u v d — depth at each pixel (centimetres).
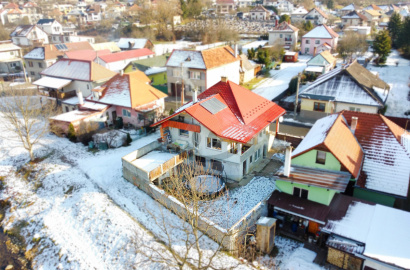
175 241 2473
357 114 3152
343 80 4584
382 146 2900
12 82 7156
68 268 2450
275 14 13725
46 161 3841
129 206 2902
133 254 2406
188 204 2647
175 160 3216
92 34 13312
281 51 8144
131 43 9669
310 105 4675
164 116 4797
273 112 3662
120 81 4850
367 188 2677
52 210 3055
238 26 12200
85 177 3419
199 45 10544
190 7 13600
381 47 7162
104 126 4609
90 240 2644
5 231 2953
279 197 2611
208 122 3072
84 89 5412
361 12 11581
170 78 6122
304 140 3130
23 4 17275
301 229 2545
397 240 2112
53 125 4416
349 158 2686
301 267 2195
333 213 2405
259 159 3612
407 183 2622
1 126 4750
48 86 5341
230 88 3578
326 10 14862
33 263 2569
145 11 12938
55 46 8125
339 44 8500
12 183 3584
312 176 2566
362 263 2109
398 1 18688
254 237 2416
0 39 10981
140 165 3177
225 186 3070
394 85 5834
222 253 2339
